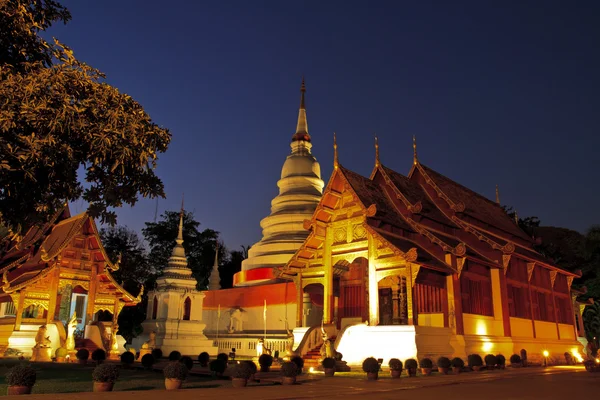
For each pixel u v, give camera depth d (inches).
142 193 623.2
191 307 1408.7
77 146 557.3
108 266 1263.5
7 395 453.7
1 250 1251.2
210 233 2687.0
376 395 513.3
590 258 2065.7
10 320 1135.6
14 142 505.0
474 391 561.6
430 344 922.7
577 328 1665.8
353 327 976.3
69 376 689.0
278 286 1414.9
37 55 594.2
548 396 513.3
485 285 1136.8
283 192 1803.6
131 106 596.1
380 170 1200.8
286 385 617.6
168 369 546.3
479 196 1509.6
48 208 581.3
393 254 1001.5
